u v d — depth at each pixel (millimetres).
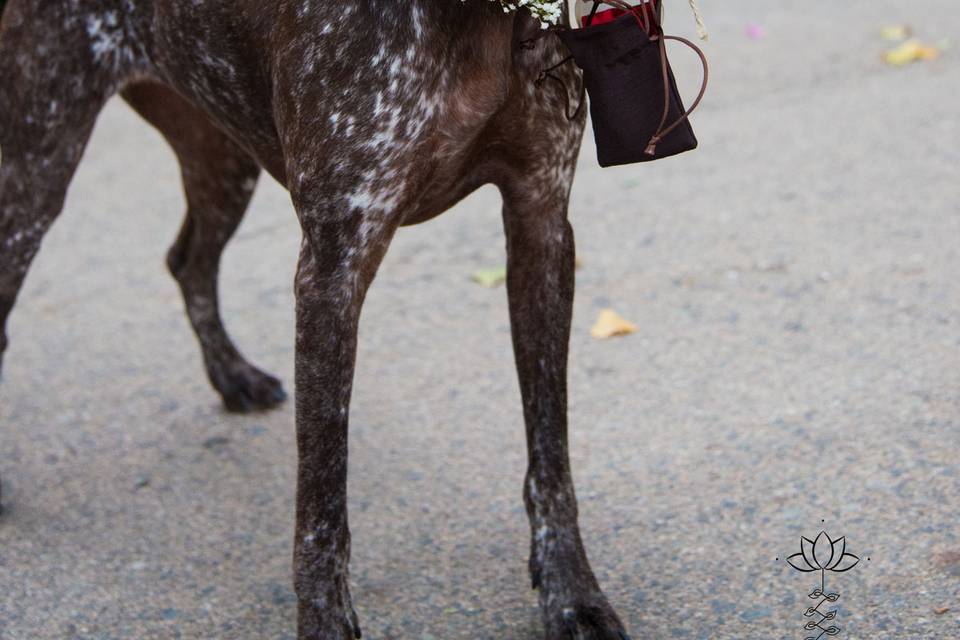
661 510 3930
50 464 4609
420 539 3928
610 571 3656
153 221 7117
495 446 4457
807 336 4977
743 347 4965
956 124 7090
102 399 5121
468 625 3480
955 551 3490
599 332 5203
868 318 5047
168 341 5656
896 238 5730
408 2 2918
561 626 3295
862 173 6562
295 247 6559
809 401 4484
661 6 2939
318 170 3012
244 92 3447
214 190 4637
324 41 2969
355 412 4797
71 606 3701
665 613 3434
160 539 4062
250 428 4840
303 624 3109
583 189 6898
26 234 4098
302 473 3070
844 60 8586
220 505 4266
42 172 4035
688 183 6770
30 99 3947
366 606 3596
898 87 7902
